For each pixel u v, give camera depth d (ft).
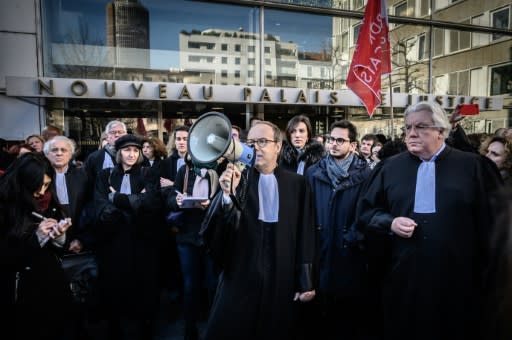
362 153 15.14
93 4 24.09
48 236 6.33
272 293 6.03
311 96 26.11
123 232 8.71
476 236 5.73
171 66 25.84
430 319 5.75
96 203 8.80
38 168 6.52
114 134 11.82
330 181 8.64
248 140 6.46
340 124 8.71
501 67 34.50
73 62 23.88
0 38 22.11
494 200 3.96
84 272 9.33
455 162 6.06
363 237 7.51
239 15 27.20
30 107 22.79
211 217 5.92
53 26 23.44
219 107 26.40
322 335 8.90
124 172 9.30
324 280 8.40
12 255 6.09
